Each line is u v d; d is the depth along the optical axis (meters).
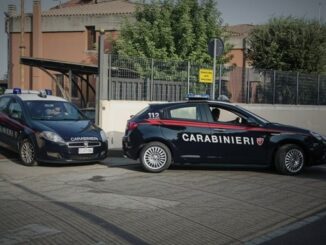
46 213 6.85
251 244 5.74
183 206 7.40
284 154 10.38
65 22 34.19
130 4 35.50
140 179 9.66
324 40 25.09
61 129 11.20
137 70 15.33
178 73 16.38
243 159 10.51
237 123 10.59
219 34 24.45
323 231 6.32
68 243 5.57
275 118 19.73
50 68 24.69
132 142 10.63
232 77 18.25
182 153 10.52
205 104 10.70
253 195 8.29
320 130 22.02
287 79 20.41
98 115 14.62
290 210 7.34
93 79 28.80
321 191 8.74
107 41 32.47
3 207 7.17
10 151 13.45
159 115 10.65
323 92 22.31
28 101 12.26
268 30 25.62
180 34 23.67
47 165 11.48
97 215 6.79
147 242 5.68
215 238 5.91
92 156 11.22
